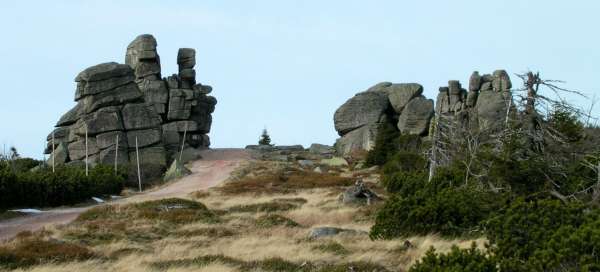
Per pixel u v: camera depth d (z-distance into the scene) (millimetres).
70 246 28391
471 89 93750
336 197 56281
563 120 37406
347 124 117000
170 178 92938
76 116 105375
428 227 30672
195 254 27547
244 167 97125
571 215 22875
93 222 39750
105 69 102562
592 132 37750
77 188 62219
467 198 31688
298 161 108375
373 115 115688
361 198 51781
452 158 46375
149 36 120438
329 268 22734
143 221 39844
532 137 35562
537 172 33531
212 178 89000
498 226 23250
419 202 31844
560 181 33500
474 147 40500
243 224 39406
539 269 18594
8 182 53688
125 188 86812
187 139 121812
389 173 72062
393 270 22453
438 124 48094
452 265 18281
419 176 50688
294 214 46375
